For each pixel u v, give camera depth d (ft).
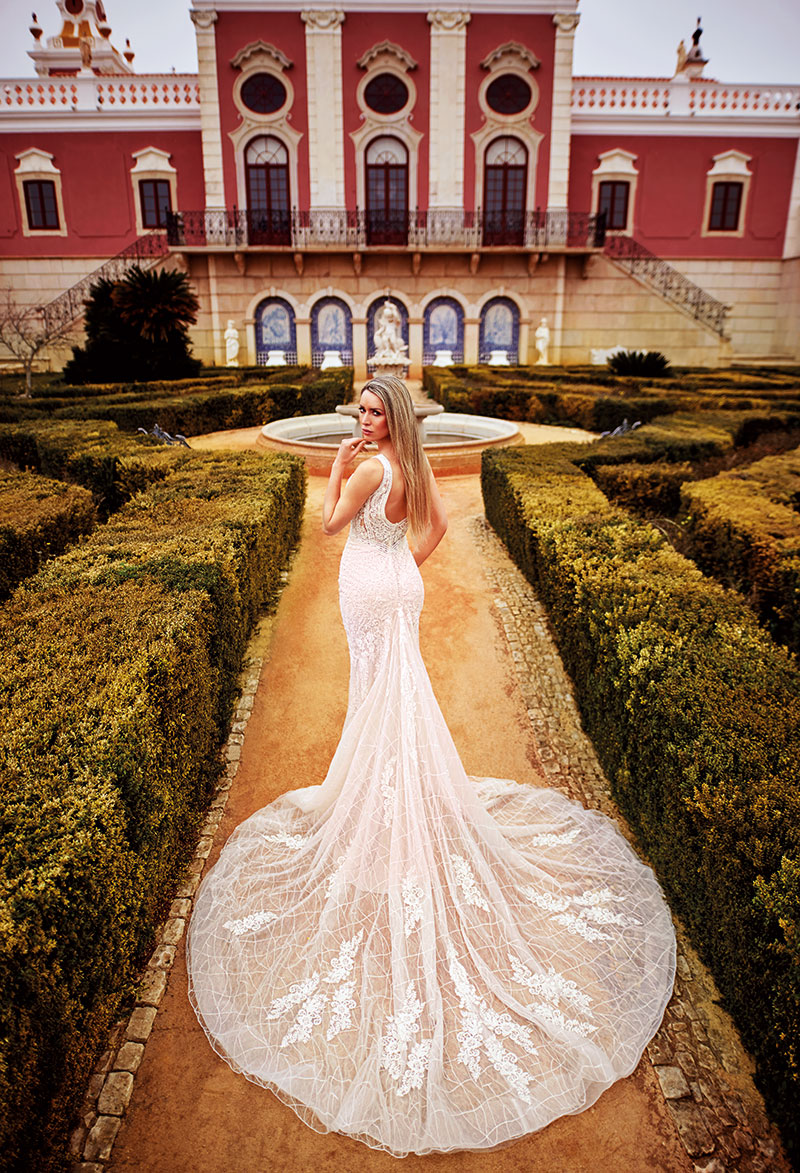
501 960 7.36
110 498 21.26
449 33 65.00
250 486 16.89
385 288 69.82
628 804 9.60
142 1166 5.79
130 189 72.69
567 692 13.21
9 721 6.99
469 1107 6.12
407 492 8.20
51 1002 5.34
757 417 30.83
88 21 92.22
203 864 9.14
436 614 16.07
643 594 10.94
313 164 67.87
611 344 72.59
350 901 7.78
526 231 70.28
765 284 79.41
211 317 70.33
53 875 5.31
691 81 73.36
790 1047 5.55
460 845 7.97
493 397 42.57
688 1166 5.80
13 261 73.77
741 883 6.28
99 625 9.09
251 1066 6.47
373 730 8.20
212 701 10.58
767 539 13.71
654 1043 6.79
